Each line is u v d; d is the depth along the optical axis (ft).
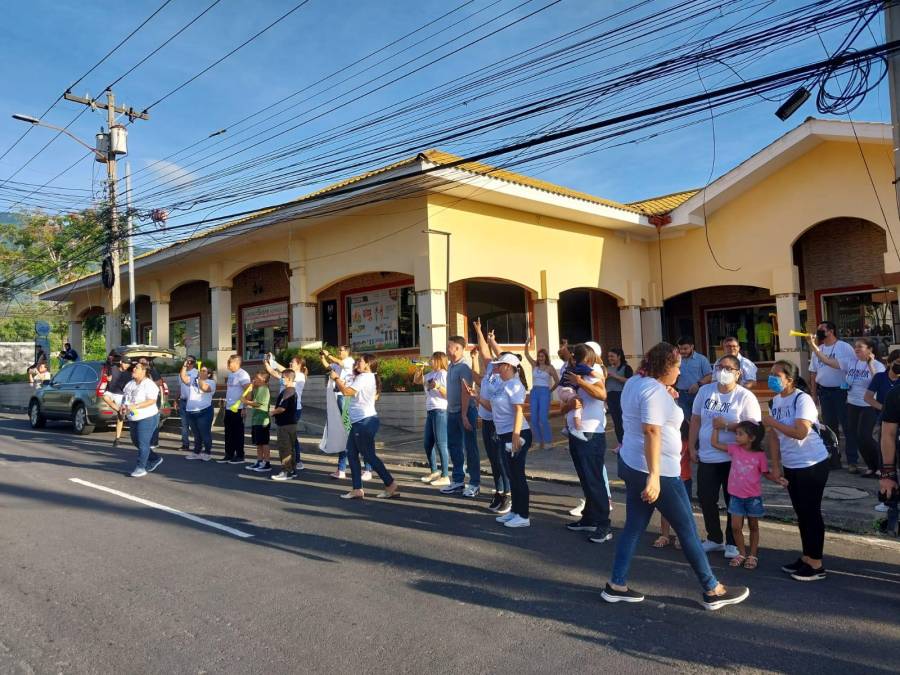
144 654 12.96
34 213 130.62
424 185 45.16
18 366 118.32
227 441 36.32
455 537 21.20
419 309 47.34
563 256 55.36
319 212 50.16
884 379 25.63
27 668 12.42
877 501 24.47
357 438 26.63
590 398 20.98
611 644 13.34
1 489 28.50
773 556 19.19
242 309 78.84
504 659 12.68
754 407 18.24
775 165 53.26
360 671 12.23
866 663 12.54
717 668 12.35
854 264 55.93
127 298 86.58
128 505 25.62
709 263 58.90
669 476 14.92
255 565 18.35
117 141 64.59
